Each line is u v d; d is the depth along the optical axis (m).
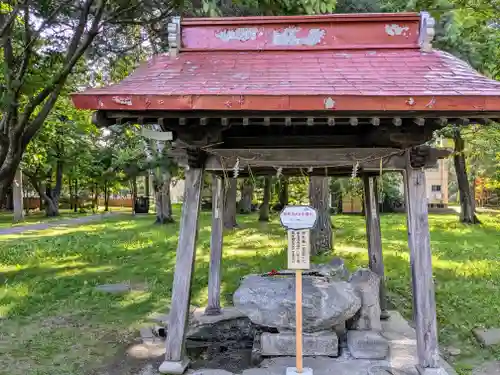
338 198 27.17
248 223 19.89
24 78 6.99
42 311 6.57
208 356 4.77
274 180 20.42
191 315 6.16
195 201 4.25
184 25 4.48
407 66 3.90
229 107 3.15
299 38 4.41
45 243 13.73
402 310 6.59
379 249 6.00
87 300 7.19
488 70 8.75
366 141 4.26
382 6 8.20
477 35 8.93
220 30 4.46
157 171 11.63
